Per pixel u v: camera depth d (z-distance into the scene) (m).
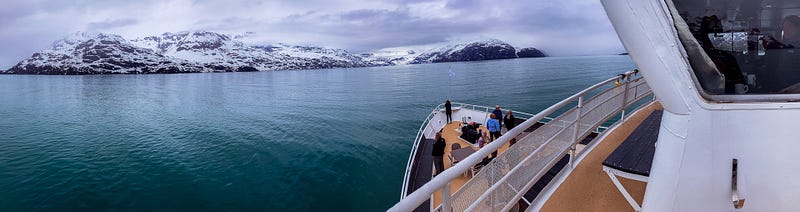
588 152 4.76
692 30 1.61
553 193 3.77
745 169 1.70
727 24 1.60
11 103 80.25
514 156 3.19
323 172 23.19
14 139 39.62
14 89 125.19
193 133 40.38
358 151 28.52
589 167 4.27
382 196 19.16
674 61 1.62
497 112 13.77
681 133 1.78
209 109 64.06
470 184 2.56
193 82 164.50
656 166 2.03
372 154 27.44
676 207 1.88
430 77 157.62
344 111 56.78
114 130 44.12
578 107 4.32
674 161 1.85
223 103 74.44
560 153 3.98
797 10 1.57
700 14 1.59
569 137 4.18
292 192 20.06
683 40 1.62
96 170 26.50
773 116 1.64
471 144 14.28
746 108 1.64
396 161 25.23
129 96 94.94
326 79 179.38
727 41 1.62
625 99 6.05
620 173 3.48
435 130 17.30
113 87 132.38
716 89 1.66
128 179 23.98
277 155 28.42
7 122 52.62
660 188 1.97
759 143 1.67
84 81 179.88
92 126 47.75
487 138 13.40
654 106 7.04
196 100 81.88
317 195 19.53
